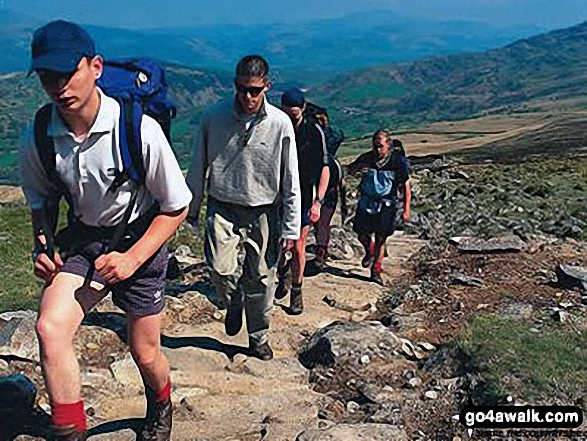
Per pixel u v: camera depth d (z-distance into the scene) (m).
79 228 4.57
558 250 12.47
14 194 46.44
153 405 5.29
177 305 8.94
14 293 10.79
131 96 4.38
